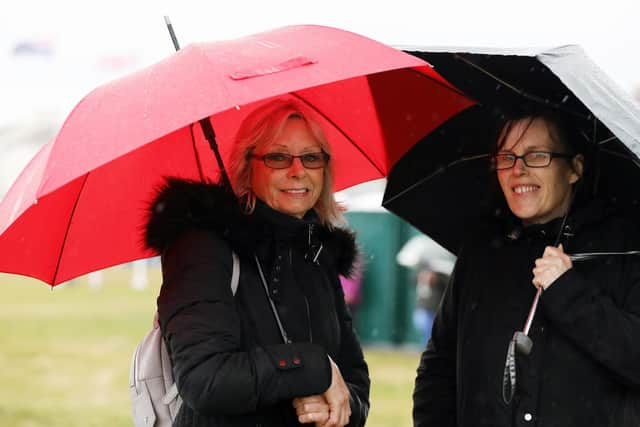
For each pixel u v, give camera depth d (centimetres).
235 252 580
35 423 1738
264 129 602
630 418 578
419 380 689
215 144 628
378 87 691
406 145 718
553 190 614
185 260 566
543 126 610
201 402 537
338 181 735
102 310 3666
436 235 738
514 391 585
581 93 545
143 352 594
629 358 565
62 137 524
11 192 565
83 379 2219
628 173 624
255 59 537
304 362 551
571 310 573
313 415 559
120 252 671
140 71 572
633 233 600
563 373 590
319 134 609
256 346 570
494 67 636
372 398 1886
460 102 683
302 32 585
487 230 659
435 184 725
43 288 4738
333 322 616
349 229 646
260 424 569
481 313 634
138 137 496
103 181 638
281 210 605
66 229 637
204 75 525
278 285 588
